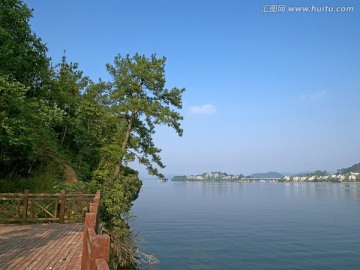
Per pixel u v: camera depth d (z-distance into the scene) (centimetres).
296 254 3241
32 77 2222
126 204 2114
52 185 1806
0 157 1714
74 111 2588
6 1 1689
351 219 6028
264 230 4738
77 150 2677
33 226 1212
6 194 1261
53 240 962
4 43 1628
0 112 1477
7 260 736
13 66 1712
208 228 4862
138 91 2412
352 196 13350
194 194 15425
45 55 2036
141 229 4694
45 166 2044
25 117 1642
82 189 1797
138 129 2583
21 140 1562
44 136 2050
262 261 2955
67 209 1506
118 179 2172
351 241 3938
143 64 2380
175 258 3017
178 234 4316
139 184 2416
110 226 2005
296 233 4497
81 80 3147
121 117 2448
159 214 6656
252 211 7438
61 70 3066
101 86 2552
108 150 2248
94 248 330
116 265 1888
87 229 489
